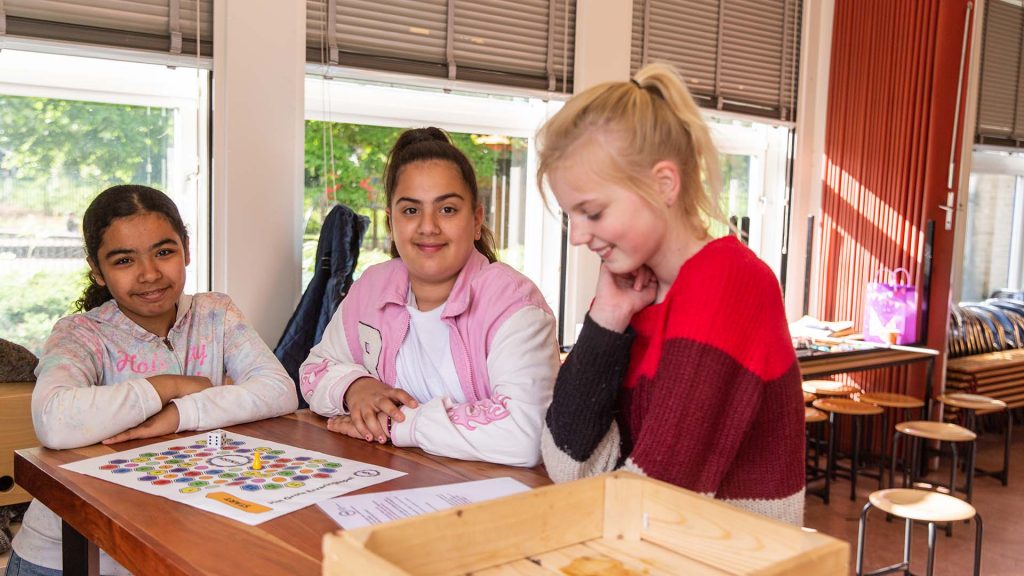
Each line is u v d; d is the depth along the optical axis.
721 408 0.91
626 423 1.04
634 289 1.00
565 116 0.93
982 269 5.14
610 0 3.48
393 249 1.65
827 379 4.38
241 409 1.46
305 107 2.94
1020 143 4.80
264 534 0.93
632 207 0.91
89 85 2.52
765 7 4.10
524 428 1.26
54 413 1.31
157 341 1.60
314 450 1.31
